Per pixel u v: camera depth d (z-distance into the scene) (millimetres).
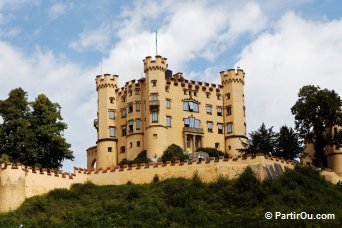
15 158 96938
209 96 129375
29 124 100000
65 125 103375
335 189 89938
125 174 92375
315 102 109250
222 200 80500
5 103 100375
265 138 105188
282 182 85562
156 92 122062
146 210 77938
